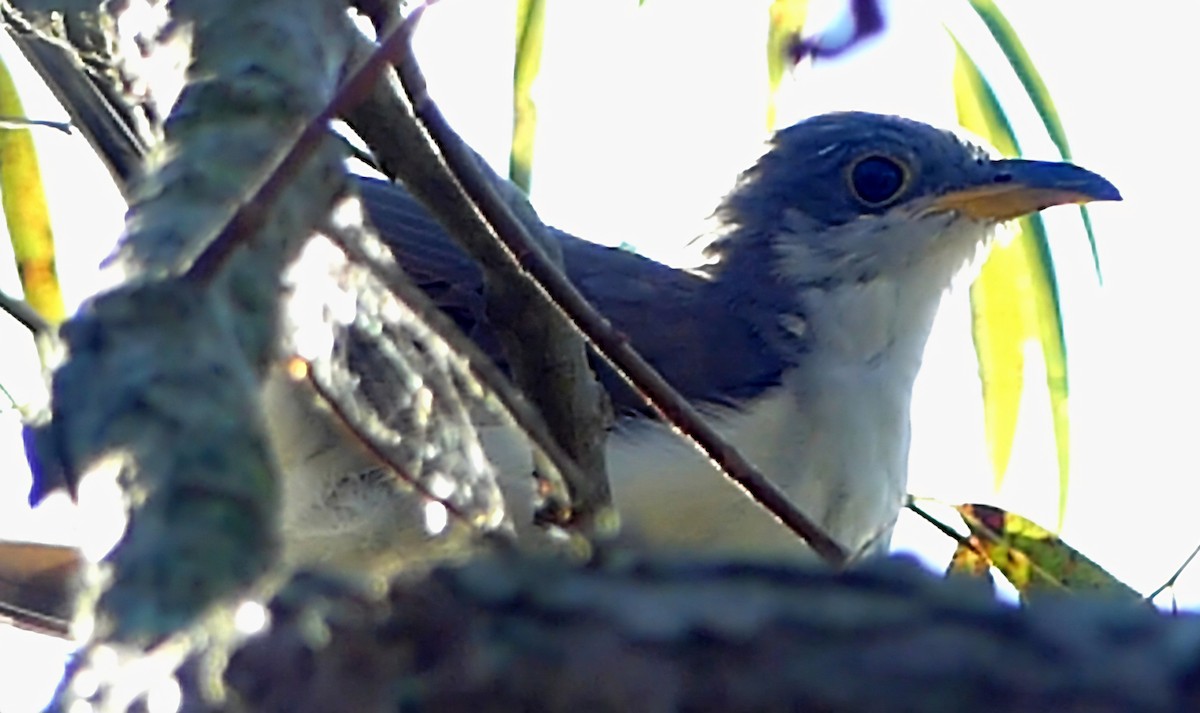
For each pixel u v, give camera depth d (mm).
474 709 2453
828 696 2385
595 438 6484
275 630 2514
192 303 3146
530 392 6414
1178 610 2590
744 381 10109
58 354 3102
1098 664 2369
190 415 2977
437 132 5258
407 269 8930
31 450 4684
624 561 2609
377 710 2461
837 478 10062
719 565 2586
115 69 5945
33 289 8664
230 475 2926
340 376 6312
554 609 2492
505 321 6250
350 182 5281
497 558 2596
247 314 3414
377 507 7605
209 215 3484
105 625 2662
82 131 6508
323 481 7539
